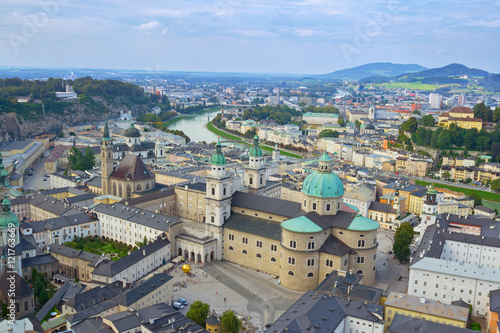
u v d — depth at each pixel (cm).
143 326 16162
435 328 15438
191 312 17950
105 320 16388
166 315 16962
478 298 19825
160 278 19912
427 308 17050
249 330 18400
